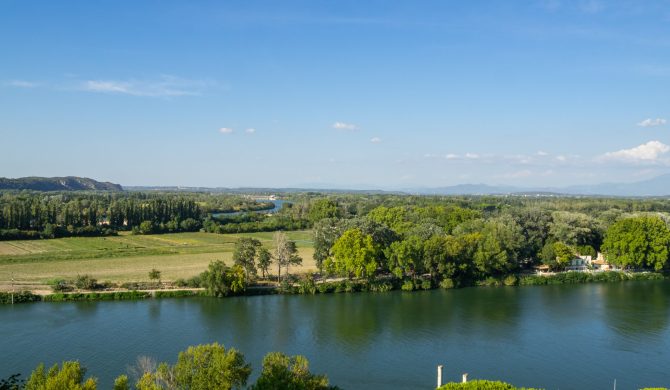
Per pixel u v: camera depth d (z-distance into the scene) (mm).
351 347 89500
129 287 129875
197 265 159750
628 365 82062
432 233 164500
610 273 153250
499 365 81812
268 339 93750
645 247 153500
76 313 110562
